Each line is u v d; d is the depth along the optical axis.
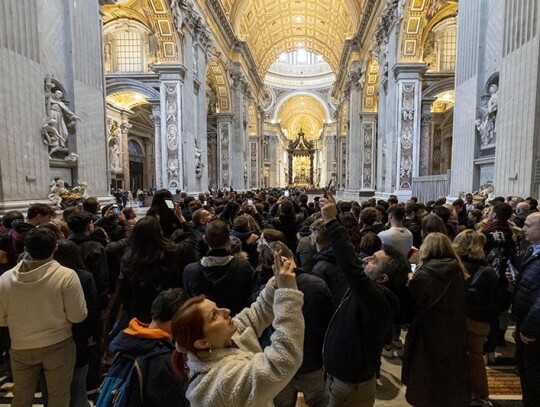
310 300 2.43
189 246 3.06
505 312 4.07
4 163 5.91
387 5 14.41
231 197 9.94
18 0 6.21
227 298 2.60
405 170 13.45
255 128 35.31
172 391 1.48
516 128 6.64
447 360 2.32
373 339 2.11
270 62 40.81
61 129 7.41
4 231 3.63
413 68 13.17
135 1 15.48
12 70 6.08
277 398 2.54
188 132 15.05
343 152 36.38
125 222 4.84
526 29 6.41
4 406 3.16
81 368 2.66
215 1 18.36
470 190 8.51
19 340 2.33
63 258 2.64
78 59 8.05
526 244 3.66
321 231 2.94
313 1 29.56
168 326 1.63
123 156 22.17
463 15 8.95
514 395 3.26
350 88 24.67
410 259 3.69
